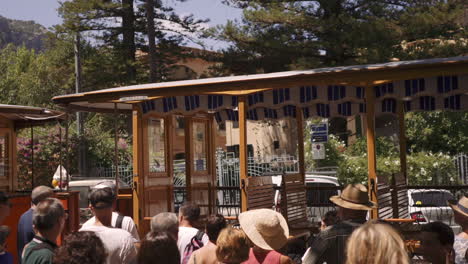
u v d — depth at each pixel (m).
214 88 10.82
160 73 37.34
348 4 29.31
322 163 22.75
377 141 22.72
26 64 59.44
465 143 23.08
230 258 4.73
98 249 4.12
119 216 6.69
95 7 36.22
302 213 12.00
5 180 12.22
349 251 3.29
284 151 31.73
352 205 5.98
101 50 39.72
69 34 38.03
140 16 37.03
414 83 10.33
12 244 10.21
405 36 28.41
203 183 14.16
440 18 27.20
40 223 5.07
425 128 23.53
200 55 35.28
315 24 28.30
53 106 42.50
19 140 22.70
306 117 13.28
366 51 26.88
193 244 6.57
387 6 28.91
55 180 15.43
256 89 10.55
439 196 12.90
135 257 5.69
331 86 10.94
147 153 12.34
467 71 9.29
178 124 28.75
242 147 10.52
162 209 12.82
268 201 11.14
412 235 9.63
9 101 42.94
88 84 39.28
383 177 10.93
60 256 4.03
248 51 30.06
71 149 25.27
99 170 25.80
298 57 28.89
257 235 5.04
